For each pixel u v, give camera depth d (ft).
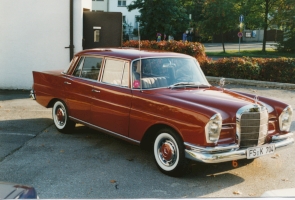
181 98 18.08
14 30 39.40
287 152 22.29
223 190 16.55
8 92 38.83
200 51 54.24
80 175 17.81
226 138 16.92
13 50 39.70
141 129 18.79
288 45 112.06
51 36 39.24
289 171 19.19
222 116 16.76
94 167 18.90
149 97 18.53
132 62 19.89
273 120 19.12
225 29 108.88
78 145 22.41
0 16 39.19
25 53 39.68
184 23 139.13
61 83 24.07
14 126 26.27
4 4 39.01
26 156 20.29
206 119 16.14
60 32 39.17
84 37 39.55
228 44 153.69
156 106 18.04
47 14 39.01
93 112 21.68
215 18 108.47
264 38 112.27
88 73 22.52
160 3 131.75
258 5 111.45
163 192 16.12
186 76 20.53
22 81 40.11
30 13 39.06
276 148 18.20
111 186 16.63
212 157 16.14
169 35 134.00
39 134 24.53
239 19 101.40
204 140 16.24
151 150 21.77
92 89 21.67
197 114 16.42
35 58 39.70
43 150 21.35
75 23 38.93
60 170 18.39
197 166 19.52
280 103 19.51
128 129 19.57
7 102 34.12
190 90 19.53
